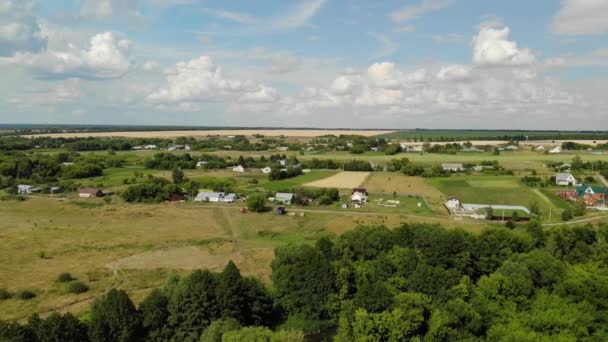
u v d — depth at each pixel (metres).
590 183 151.38
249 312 54.53
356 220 112.06
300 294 58.34
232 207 132.50
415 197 144.50
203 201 141.38
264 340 44.22
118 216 120.19
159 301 49.72
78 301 63.25
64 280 70.62
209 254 86.25
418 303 48.81
